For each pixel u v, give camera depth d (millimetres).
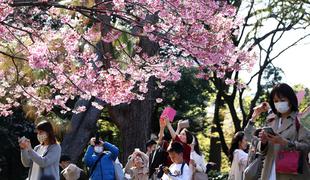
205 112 34000
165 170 9602
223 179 17312
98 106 12727
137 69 10008
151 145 12125
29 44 9695
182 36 8906
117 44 10320
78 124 18328
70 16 9266
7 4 8266
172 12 8930
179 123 10758
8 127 27516
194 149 10617
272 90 6598
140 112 18984
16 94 11383
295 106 6508
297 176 6453
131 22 8820
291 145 6379
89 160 11078
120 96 10086
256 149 6762
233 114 27469
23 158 9305
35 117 12109
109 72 9930
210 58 9133
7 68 10219
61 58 9664
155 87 19844
